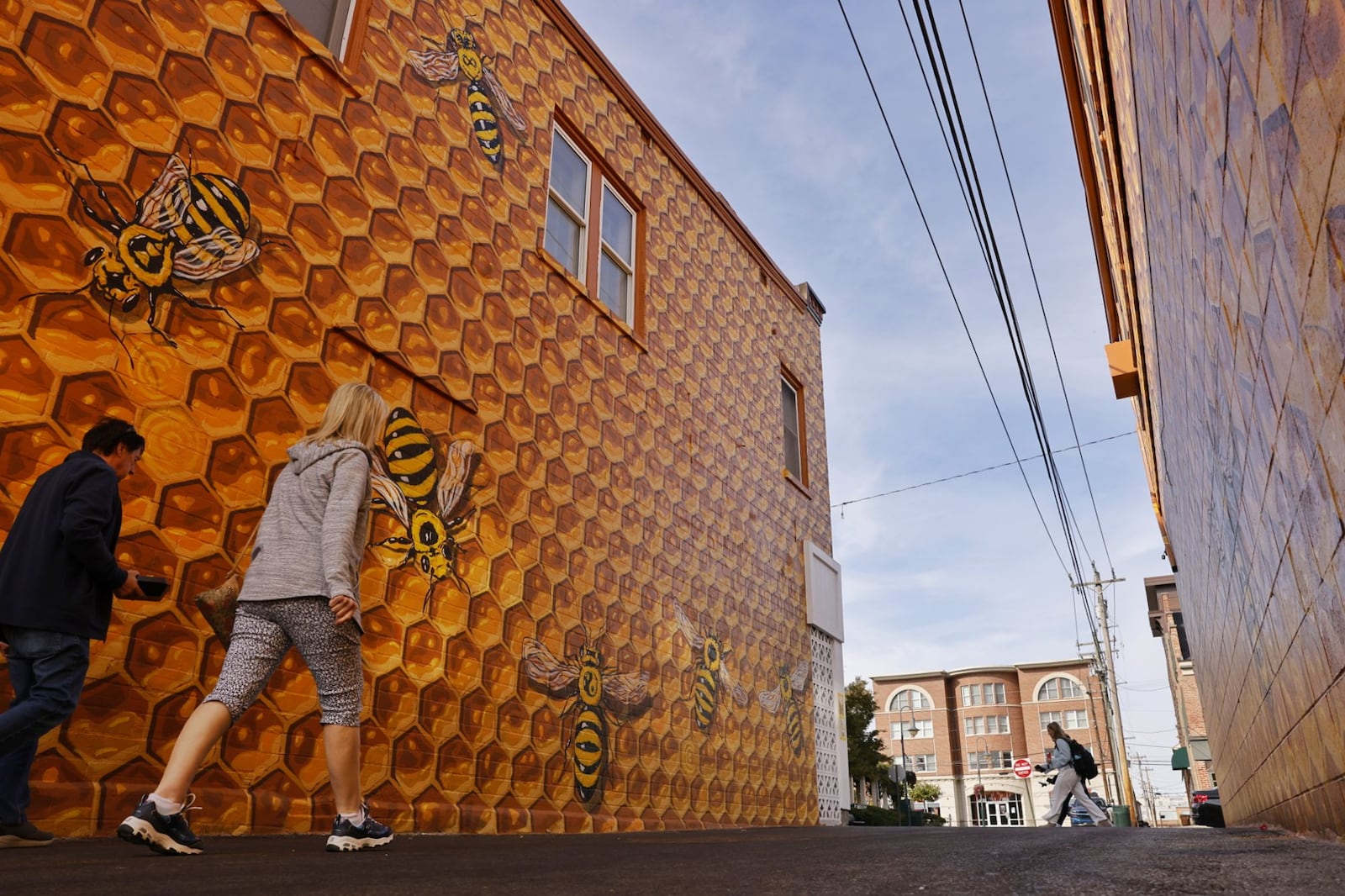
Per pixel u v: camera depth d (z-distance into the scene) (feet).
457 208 19.63
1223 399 10.90
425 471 17.26
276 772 13.15
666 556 26.08
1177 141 9.93
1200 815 41.60
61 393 11.28
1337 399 5.71
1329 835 10.33
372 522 15.81
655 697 24.06
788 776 31.32
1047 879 6.33
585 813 20.07
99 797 10.85
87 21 12.44
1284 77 5.46
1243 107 6.65
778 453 36.32
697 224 32.89
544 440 21.27
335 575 8.73
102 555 8.68
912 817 80.48
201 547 12.69
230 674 8.59
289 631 8.87
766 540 33.50
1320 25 4.55
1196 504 18.19
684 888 5.88
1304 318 6.19
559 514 21.33
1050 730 37.58
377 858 8.61
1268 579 10.98
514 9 23.36
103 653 11.26
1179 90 9.11
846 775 36.45
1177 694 109.70
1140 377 26.53
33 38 11.72
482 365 19.49
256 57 15.15
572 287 23.58
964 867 7.45
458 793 16.52
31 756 9.11
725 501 30.81
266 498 13.82
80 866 7.09
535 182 22.84
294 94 15.80
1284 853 8.46
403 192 18.06
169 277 13.00
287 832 13.00
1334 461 6.18
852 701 100.27
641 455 25.82
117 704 11.30
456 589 17.49
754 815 28.27
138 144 12.89
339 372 15.67
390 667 15.56
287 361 14.67
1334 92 4.54
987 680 180.55
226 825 12.13
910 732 182.70
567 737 20.03
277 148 15.24
